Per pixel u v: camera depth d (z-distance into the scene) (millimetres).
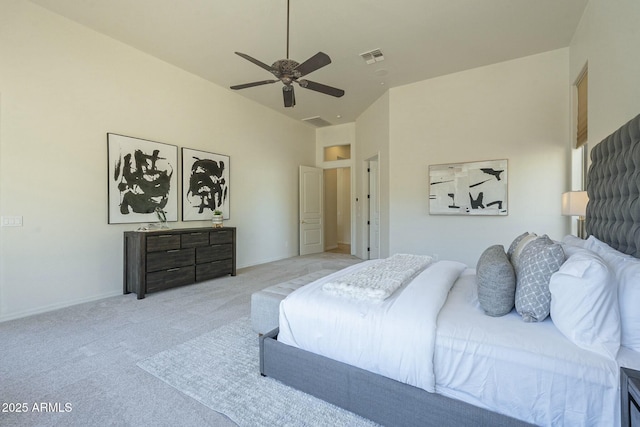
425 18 3221
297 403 1686
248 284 4297
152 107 4109
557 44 3768
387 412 1484
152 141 4082
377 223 6137
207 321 2893
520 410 1234
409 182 4965
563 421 1173
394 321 1506
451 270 2238
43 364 2096
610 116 2461
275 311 2314
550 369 1187
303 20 3266
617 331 1207
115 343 2420
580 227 3652
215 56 4082
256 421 1549
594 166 2391
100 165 3586
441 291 1784
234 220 5391
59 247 3271
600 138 2682
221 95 5109
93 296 3541
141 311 3166
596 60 2775
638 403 959
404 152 5000
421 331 1419
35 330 2668
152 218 4094
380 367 1510
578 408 1150
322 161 7484
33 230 3098
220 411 1617
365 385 1545
